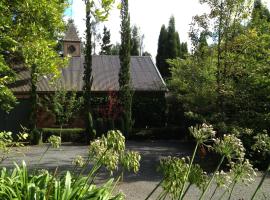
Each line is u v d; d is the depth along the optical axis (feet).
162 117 107.14
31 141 86.07
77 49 120.67
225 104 57.06
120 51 99.40
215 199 33.12
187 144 84.69
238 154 12.84
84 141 92.99
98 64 117.70
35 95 90.12
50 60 21.29
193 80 58.65
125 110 97.19
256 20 59.67
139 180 42.80
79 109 99.60
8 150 21.94
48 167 51.34
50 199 14.39
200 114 59.06
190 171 11.85
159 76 114.11
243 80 55.77
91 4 14.07
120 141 12.40
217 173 13.48
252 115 53.83
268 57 55.57
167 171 11.34
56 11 20.72
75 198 14.65
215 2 56.90
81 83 106.22
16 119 96.12
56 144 19.42
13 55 22.94
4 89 21.95
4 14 19.71
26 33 20.35
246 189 36.78
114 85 106.52
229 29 57.06
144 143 87.56
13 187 15.23
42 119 98.37
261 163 47.88
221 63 57.31
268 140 18.48
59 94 94.43
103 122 95.20
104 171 46.50
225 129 50.39
